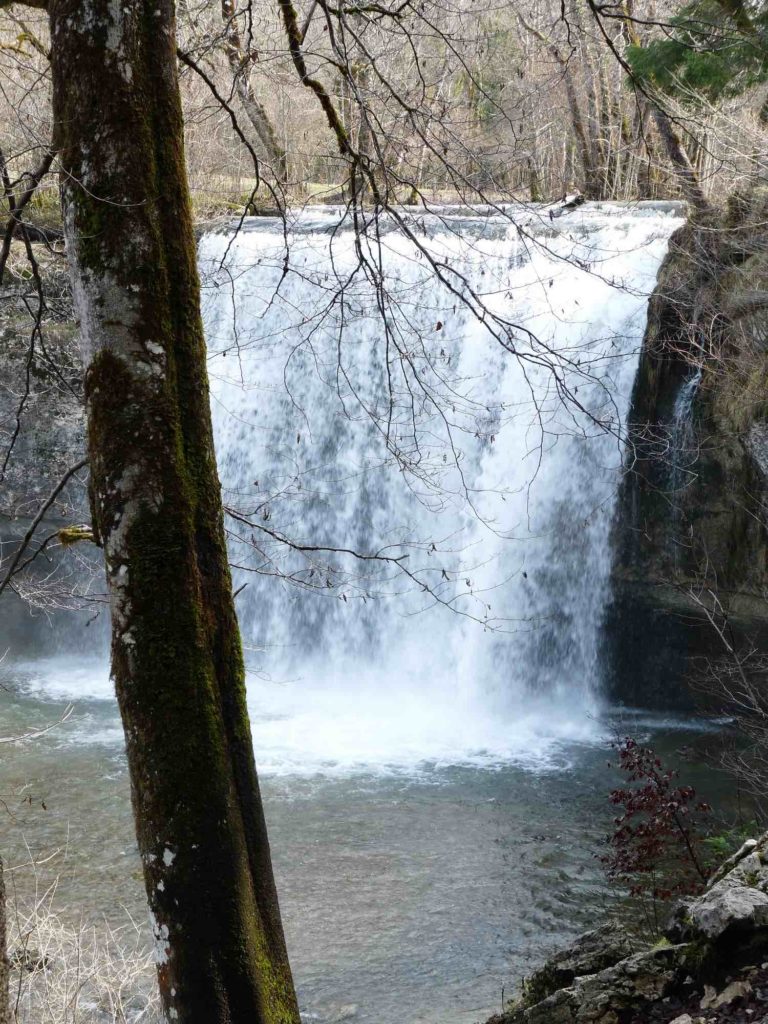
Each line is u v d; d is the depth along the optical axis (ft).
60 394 53.78
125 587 13.58
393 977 27.25
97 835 35.55
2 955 13.79
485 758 44.34
